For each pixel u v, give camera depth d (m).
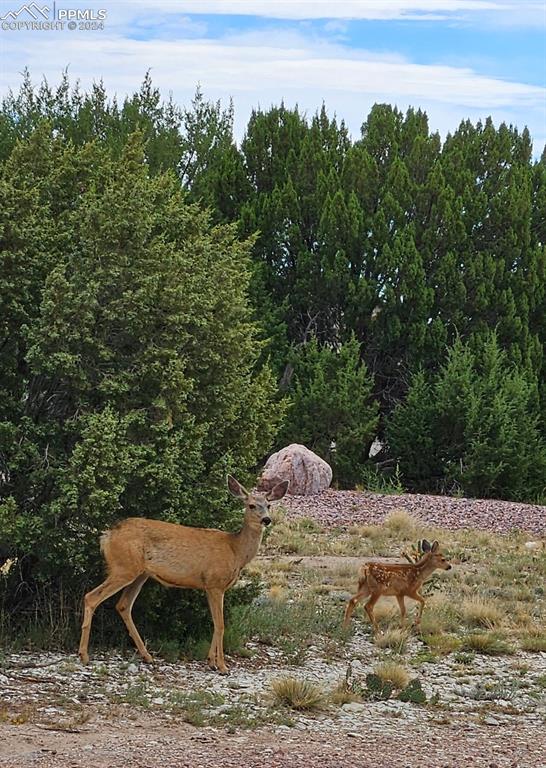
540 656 13.14
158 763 7.75
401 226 33.84
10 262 11.00
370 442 32.47
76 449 10.50
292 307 33.59
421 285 32.62
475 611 14.75
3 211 11.00
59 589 11.48
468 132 38.53
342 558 19.72
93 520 10.73
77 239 11.57
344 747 8.63
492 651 13.15
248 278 12.85
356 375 31.25
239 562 11.14
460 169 35.88
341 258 32.62
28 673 10.12
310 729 9.20
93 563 11.07
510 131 38.94
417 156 36.03
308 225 34.66
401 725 9.59
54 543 10.65
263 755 8.17
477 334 32.84
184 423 11.33
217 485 11.79
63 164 12.22
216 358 11.74
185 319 11.34
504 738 9.31
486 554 20.77
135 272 11.21
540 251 34.88
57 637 11.25
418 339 32.41
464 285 33.47
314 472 26.95
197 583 11.02
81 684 9.93
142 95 35.69
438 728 9.57
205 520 11.72
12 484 11.05
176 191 14.44
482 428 30.89
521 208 34.72
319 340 34.28
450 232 33.78
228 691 10.31
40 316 11.18
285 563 18.45
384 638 13.10
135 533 10.75
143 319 11.20
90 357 11.13
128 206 11.31
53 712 8.96
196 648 11.65
